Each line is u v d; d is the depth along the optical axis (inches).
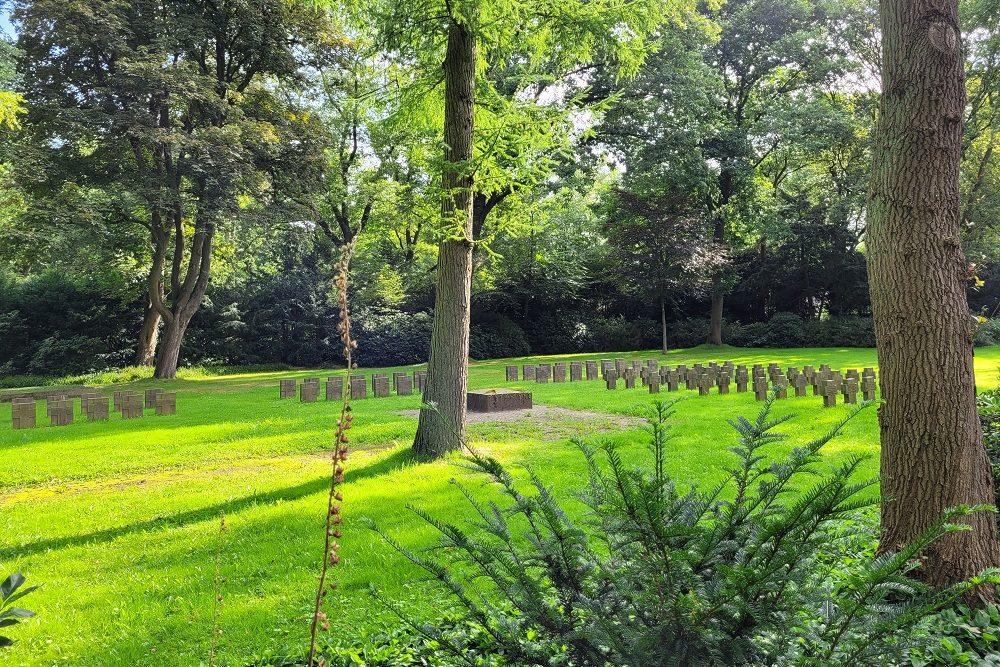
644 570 84.6
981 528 156.2
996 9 1066.7
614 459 83.9
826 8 1389.0
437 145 414.3
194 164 979.3
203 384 1063.0
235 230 1164.5
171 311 1201.4
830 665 73.3
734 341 1658.5
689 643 78.4
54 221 933.2
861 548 187.0
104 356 1470.2
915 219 159.6
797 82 1472.7
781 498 248.5
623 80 1143.6
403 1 390.0
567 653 94.6
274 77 1195.3
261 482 370.9
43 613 197.5
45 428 585.6
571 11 410.3
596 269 1784.0
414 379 857.5
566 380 917.8
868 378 613.6
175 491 361.1
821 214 1631.4
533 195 1187.3
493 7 374.3
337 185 1316.4
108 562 246.8
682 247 1393.9
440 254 415.2
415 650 157.6
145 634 180.2
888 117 165.5
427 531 253.9
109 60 992.2
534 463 370.6
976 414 160.9
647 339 1752.0
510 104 414.9
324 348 1568.7
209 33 1048.2
